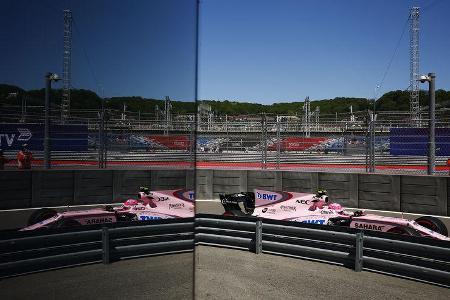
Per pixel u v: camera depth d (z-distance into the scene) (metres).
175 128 1.74
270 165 20.16
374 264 6.31
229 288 5.51
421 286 5.73
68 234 4.32
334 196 13.53
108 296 1.79
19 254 3.73
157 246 2.38
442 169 18.03
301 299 5.16
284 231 7.29
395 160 17.06
